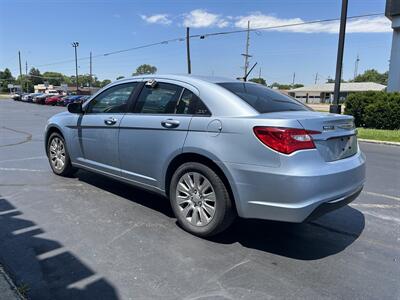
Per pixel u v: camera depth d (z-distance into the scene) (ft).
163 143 13.97
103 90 17.65
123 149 15.79
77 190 18.47
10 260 11.34
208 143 12.49
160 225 14.28
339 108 51.06
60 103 159.63
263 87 15.38
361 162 13.32
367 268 11.46
